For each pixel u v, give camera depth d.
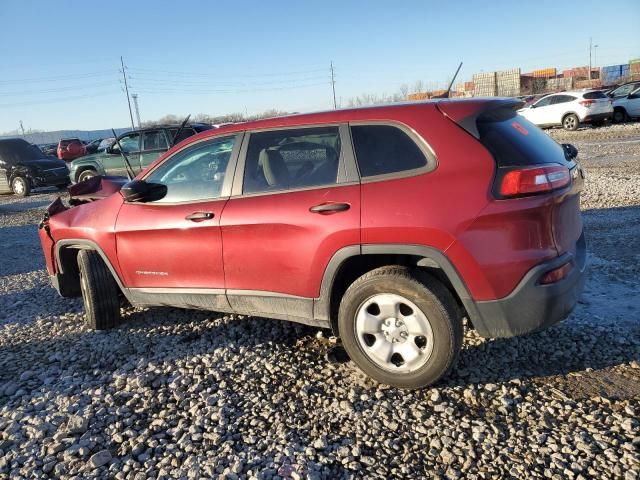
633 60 58.69
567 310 3.12
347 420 3.06
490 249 2.96
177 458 2.81
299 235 3.39
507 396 3.18
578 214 3.52
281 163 3.60
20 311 5.43
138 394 3.48
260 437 2.95
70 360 4.10
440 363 3.12
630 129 19.86
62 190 18.23
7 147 17.36
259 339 4.21
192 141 4.06
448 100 3.34
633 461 2.55
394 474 2.60
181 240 3.94
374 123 3.32
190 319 4.74
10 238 10.05
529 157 3.04
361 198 3.21
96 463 2.79
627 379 3.26
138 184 4.05
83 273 4.51
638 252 5.68
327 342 4.09
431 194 3.05
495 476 2.54
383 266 3.31
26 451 2.94
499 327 3.05
